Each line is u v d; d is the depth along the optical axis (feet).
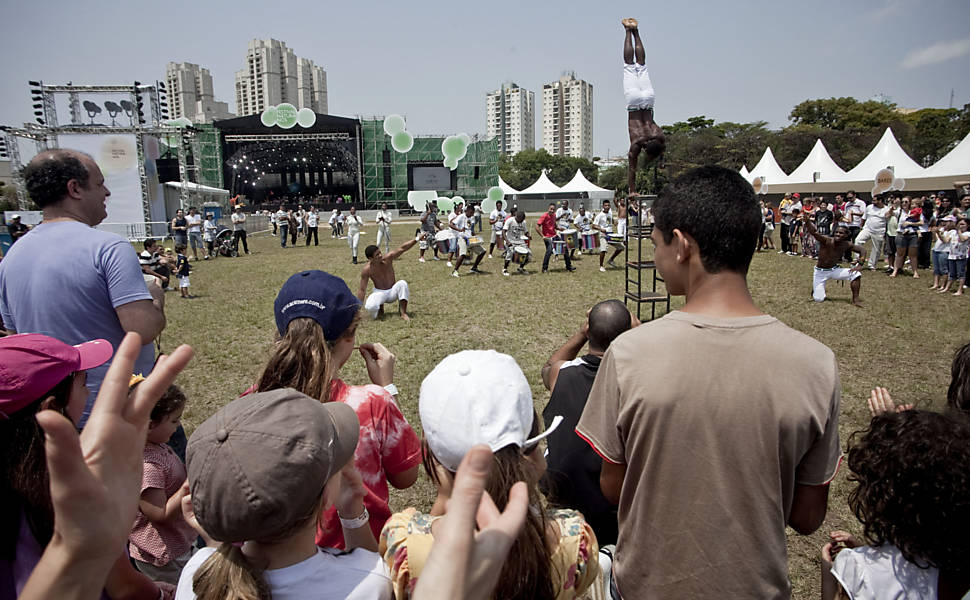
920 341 24.17
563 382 7.73
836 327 26.66
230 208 111.96
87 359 5.02
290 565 4.04
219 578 3.85
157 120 80.69
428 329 27.17
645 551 4.61
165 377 3.33
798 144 163.43
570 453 7.24
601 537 7.26
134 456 3.20
